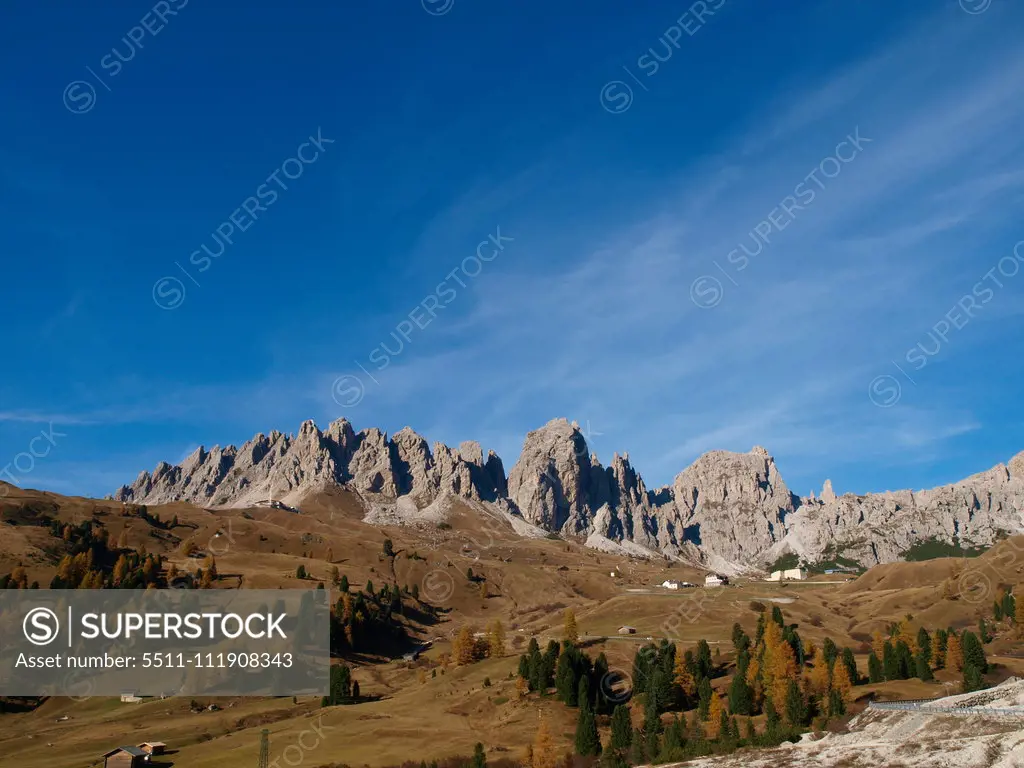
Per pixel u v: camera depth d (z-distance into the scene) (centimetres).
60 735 19800
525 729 18262
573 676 19975
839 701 16238
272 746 17550
